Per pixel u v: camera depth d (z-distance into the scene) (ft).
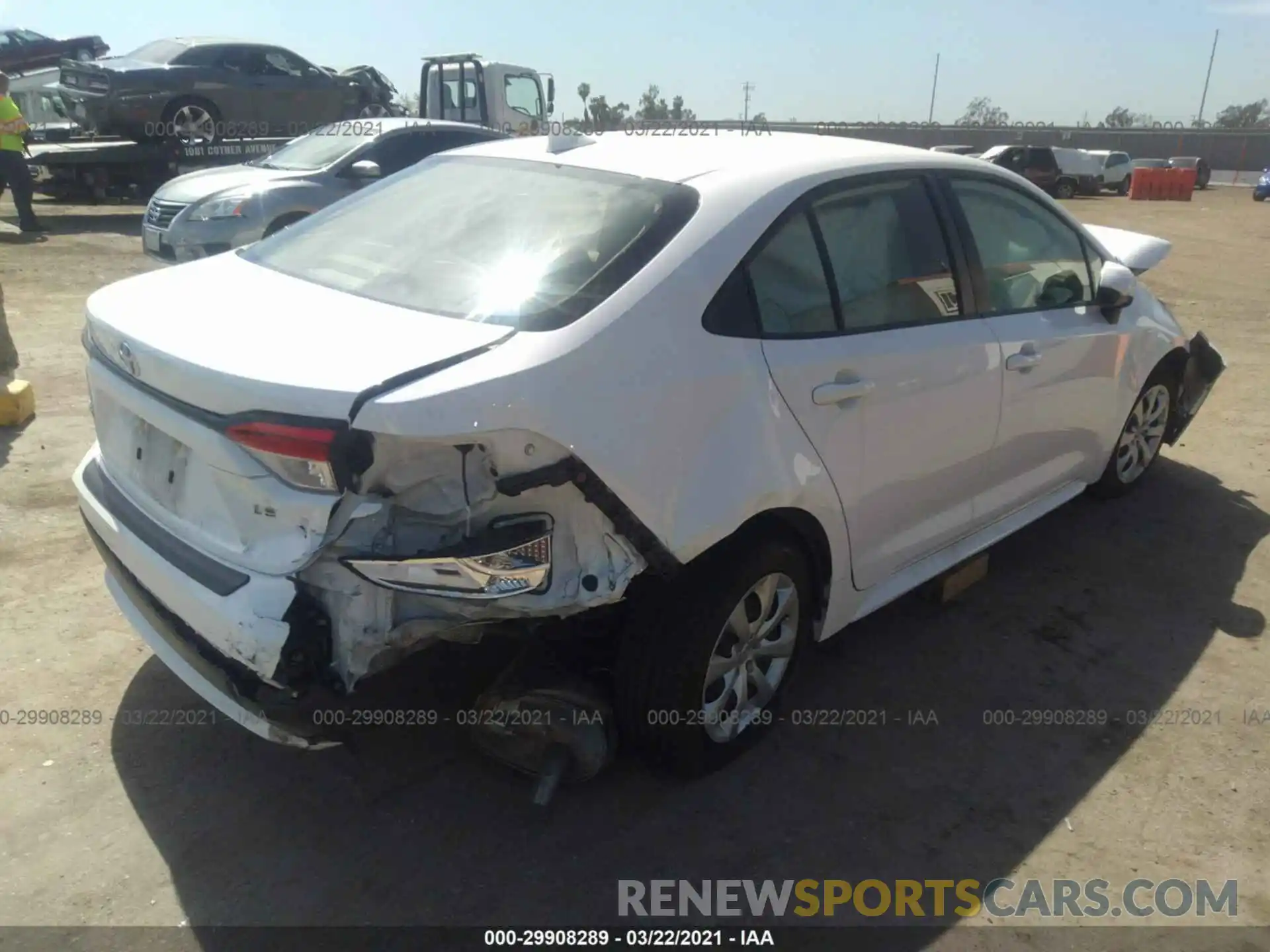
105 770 9.68
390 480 7.54
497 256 9.34
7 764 9.68
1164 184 106.83
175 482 8.48
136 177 48.62
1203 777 10.21
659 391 8.32
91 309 9.67
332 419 7.18
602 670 9.42
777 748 10.43
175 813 9.20
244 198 29.58
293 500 7.38
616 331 8.27
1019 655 12.28
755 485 8.94
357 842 8.95
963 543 12.72
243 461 7.59
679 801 9.61
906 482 10.99
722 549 9.18
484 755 10.09
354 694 7.84
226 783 9.59
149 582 8.54
